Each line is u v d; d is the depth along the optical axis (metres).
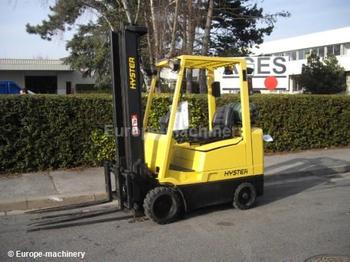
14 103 9.92
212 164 7.18
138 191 6.78
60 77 46.41
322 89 39.19
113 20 24.19
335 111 13.78
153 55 16.23
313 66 40.00
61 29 30.22
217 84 8.03
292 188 9.44
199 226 6.71
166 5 15.47
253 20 25.30
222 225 6.75
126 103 6.76
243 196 7.49
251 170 7.54
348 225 6.70
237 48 28.25
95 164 10.77
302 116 13.37
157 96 10.86
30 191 8.65
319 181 10.21
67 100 10.37
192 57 6.86
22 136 10.06
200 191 7.09
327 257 5.40
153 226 6.73
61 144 10.40
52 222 6.98
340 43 57.59
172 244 5.95
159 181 6.81
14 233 6.52
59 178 9.67
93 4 24.16
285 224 6.77
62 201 8.29
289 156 12.61
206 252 5.64
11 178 9.68
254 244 5.90
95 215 7.28
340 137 13.99
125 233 6.43
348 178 10.58
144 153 6.91
